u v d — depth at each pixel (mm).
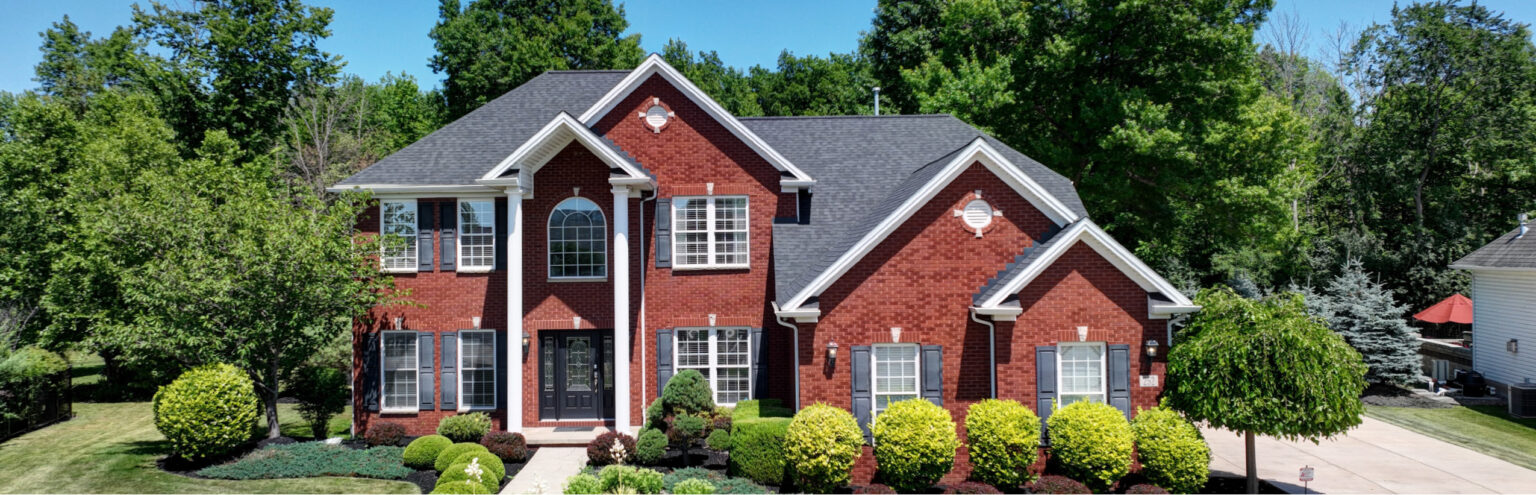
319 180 41969
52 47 40906
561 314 20000
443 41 45250
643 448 16672
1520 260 26188
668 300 20016
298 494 15289
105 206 18641
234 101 35875
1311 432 14031
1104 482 15070
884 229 16781
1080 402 15578
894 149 22891
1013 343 16438
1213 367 14531
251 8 37062
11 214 25500
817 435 14758
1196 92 29375
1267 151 29609
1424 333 39938
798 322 16828
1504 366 27328
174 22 35844
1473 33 38906
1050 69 29797
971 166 17188
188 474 16594
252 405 17547
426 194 20188
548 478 16406
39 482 16109
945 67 36281
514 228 19109
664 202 20109
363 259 18797
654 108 20250
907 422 15031
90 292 21594
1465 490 16000
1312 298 28844
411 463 16875
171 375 20969
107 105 31094
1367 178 41719
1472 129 39469
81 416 24328
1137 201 31953
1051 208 17078
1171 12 27625
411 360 20406
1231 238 31922
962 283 16984
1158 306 16250
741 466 16047
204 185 20109
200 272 17078
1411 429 21938
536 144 18734
